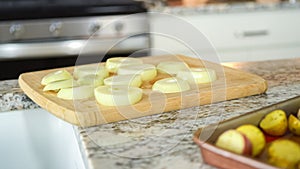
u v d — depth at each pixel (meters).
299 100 0.72
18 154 0.97
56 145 0.99
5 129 0.95
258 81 0.87
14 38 1.93
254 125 0.63
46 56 1.96
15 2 2.07
